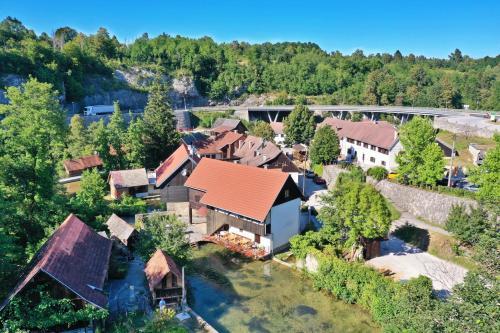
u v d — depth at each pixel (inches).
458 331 724.0
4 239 1197.1
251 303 1437.0
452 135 3804.1
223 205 1862.7
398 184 2274.9
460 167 2755.9
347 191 1630.2
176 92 6894.7
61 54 5275.6
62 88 4921.3
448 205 1947.6
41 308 1061.8
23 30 6766.7
